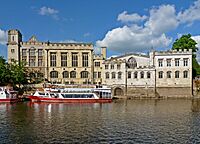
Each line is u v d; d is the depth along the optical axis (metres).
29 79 113.12
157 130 38.94
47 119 48.66
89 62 117.00
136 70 109.62
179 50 107.81
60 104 80.69
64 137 34.78
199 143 32.25
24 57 115.75
